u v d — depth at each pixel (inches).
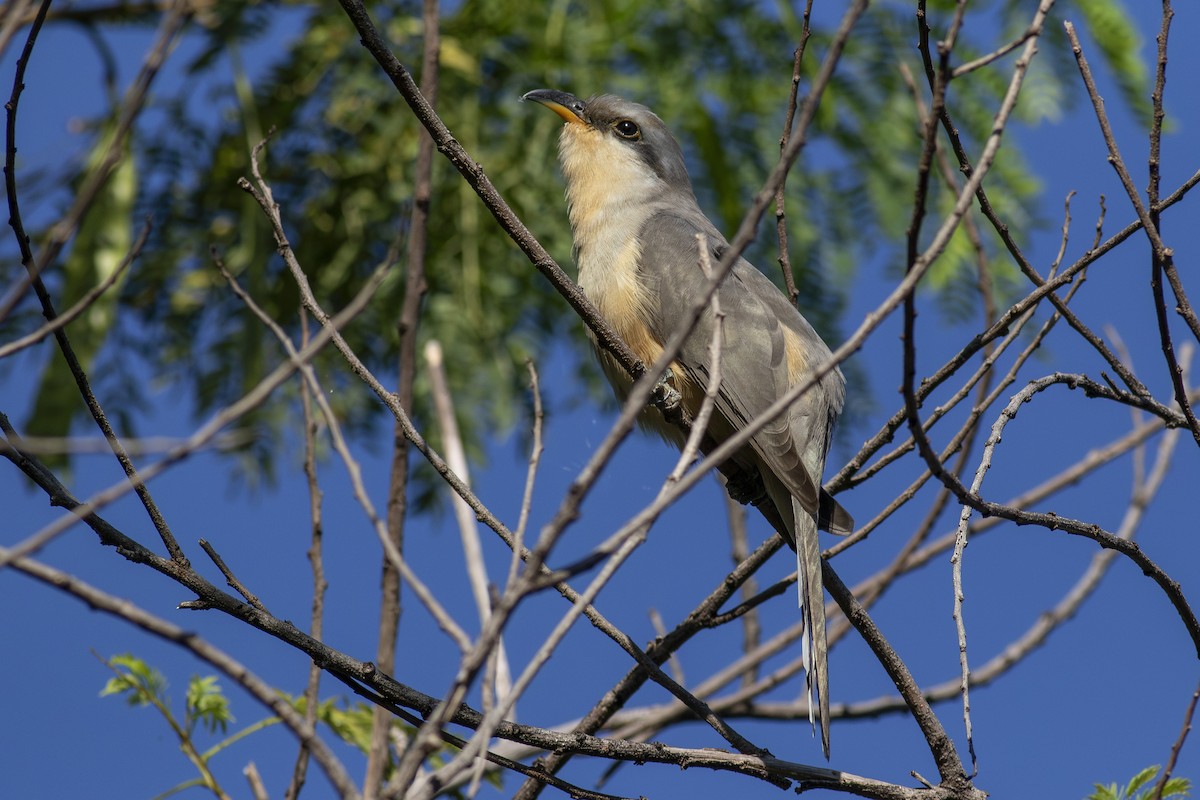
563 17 476.4
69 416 432.1
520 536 218.4
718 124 469.4
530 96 449.1
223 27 462.6
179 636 196.2
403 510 324.8
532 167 464.1
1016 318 286.8
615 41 480.7
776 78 474.0
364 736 310.0
